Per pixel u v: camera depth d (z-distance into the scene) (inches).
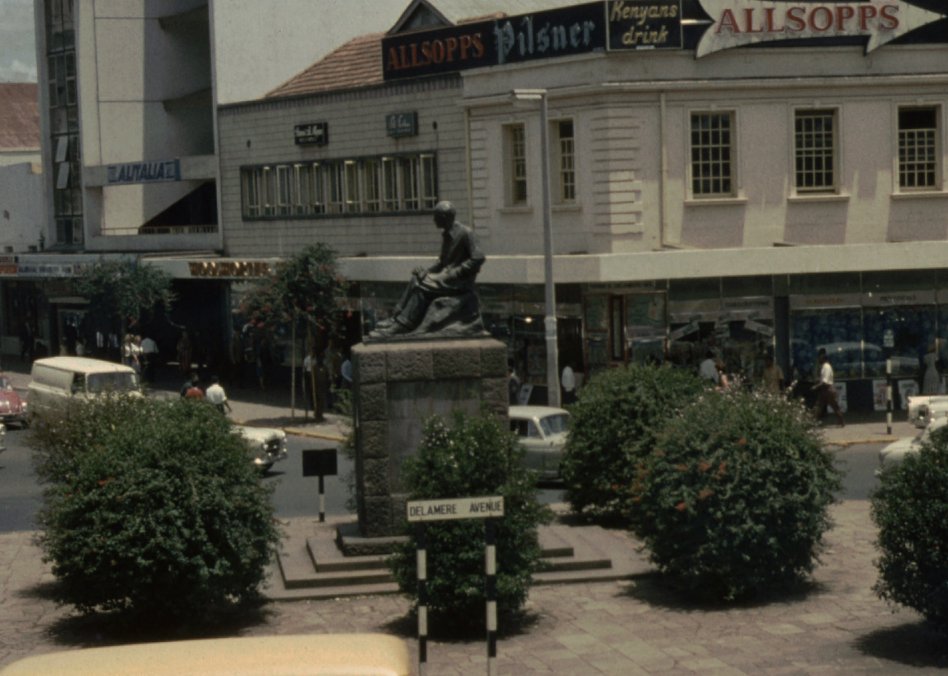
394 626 751.7
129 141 2477.9
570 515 1029.2
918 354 1572.3
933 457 668.7
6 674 381.7
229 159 2127.2
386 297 1738.4
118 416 864.9
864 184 1601.9
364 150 1857.8
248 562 749.9
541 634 731.4
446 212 884.0
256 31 2161.7
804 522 772.6
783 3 1552.7
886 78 1593.3
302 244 1989.4
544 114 1376.7
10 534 1047.0
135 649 398.6
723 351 1519.4
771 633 717.9
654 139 1524.4
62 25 2544.3
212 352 2204.7
